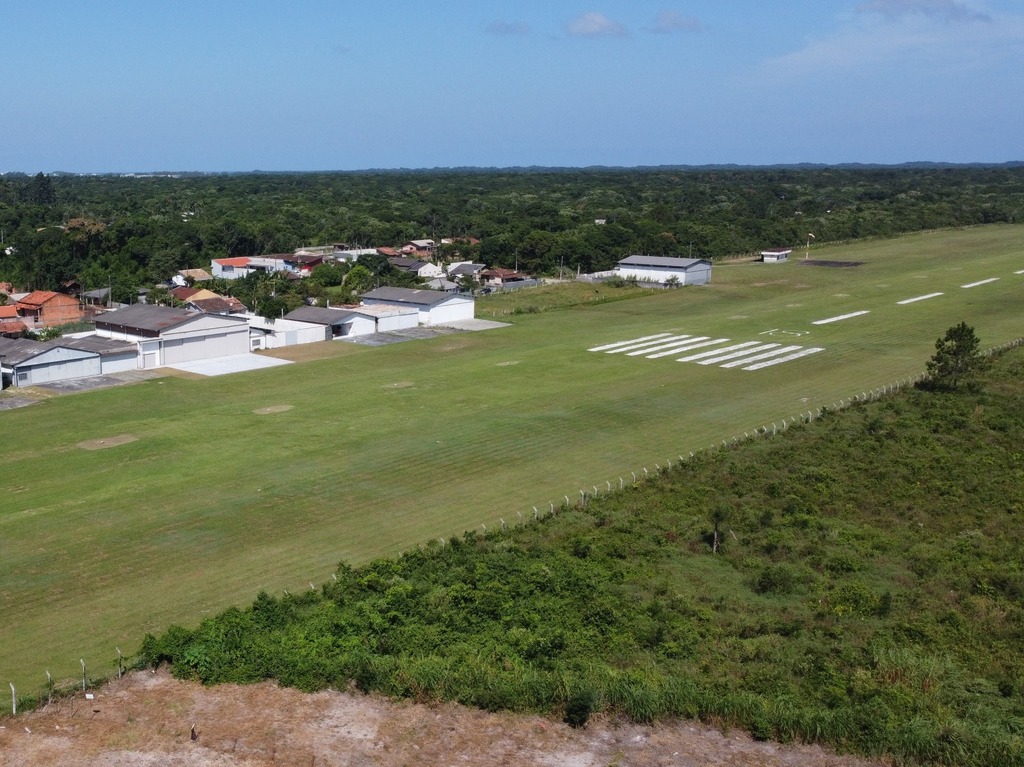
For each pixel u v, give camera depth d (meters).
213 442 54.00
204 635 29.97
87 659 30.31
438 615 31.78
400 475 48.50
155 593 35.38
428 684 26.98
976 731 24.88
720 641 30.70
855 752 24.58
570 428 56.78
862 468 48.19
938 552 37.97
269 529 41.56
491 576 35.19
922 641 30.73
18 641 31.66
